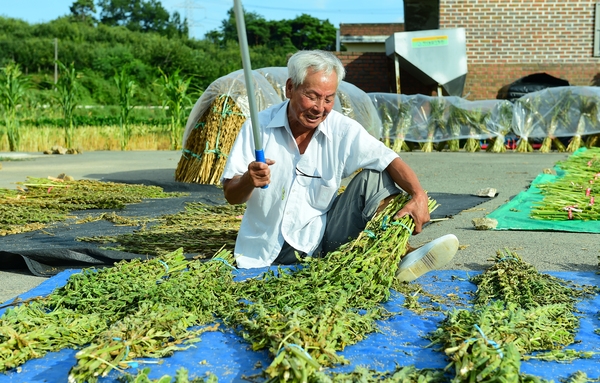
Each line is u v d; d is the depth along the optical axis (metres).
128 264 3.78
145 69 60.47
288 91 3.85
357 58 19.00
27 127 22.44
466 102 16.14
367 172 3.98
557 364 2.65
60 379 2.58
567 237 5.44
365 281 3.33
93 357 2.50
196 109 9.47
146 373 2.41
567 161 11.23
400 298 3.50
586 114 15.52
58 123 24.81
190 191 8.85
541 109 15.76
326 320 2.77
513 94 17.97
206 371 2.61
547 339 2.80
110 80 52.28
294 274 3.55
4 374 2.63
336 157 4.02
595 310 3.33
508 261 3.87
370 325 3.01
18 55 70.94
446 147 16.69
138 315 2.90
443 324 2.99
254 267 4.10
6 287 4.11
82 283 3.42
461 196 7.94
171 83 19.69
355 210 4.00
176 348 2.74
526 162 12.73
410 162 12.96
